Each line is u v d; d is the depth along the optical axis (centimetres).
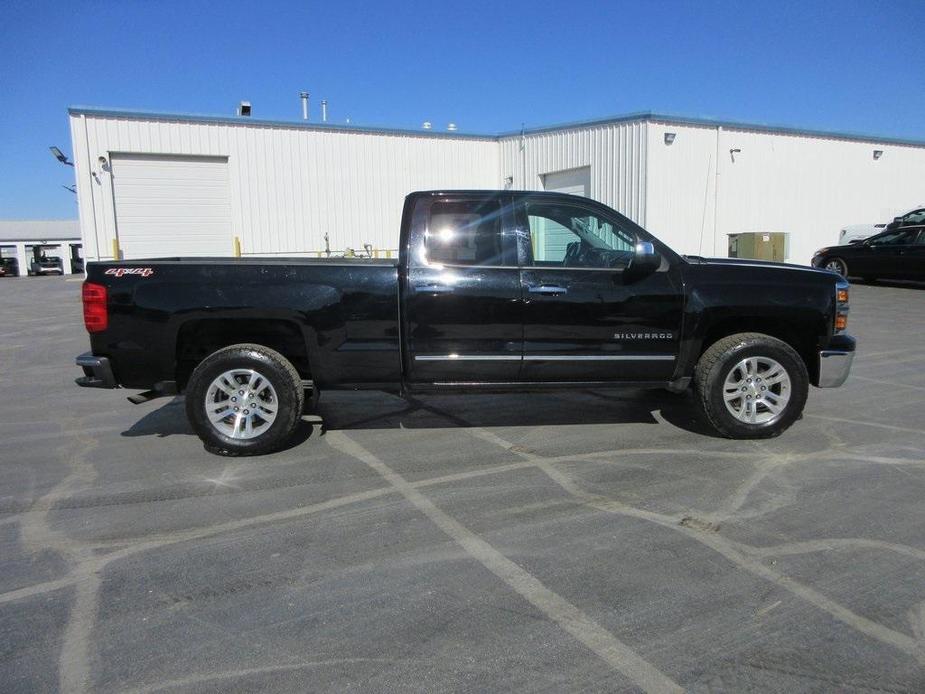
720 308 543
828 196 2359
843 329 563
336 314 526
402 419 640
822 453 525
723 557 360
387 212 2336
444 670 271
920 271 1755
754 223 2206
